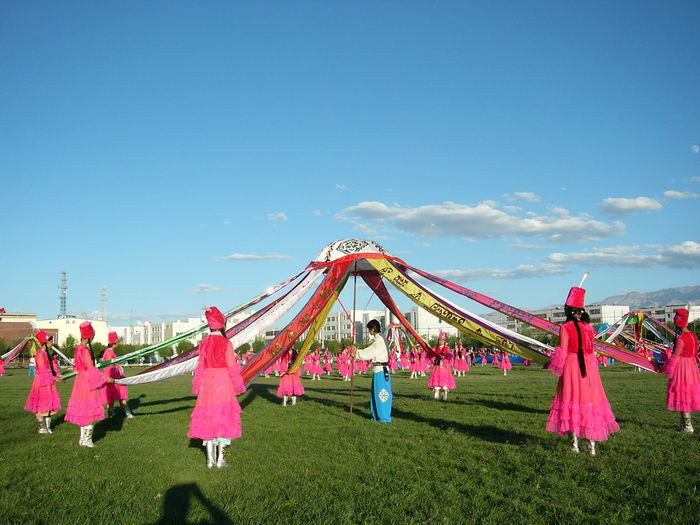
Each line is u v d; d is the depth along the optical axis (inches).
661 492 232.7
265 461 309.4
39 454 341.4
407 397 698.2
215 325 313.6
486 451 322.3
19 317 3646.7
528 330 2027.6
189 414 553.0
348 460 307.3
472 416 482.9
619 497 229.1
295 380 622.8
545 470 272.1
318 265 552.4
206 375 303.7
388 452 327.3
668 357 408.5
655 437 359.6
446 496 233.8
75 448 361.4
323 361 1644.9
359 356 474.0
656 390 715.4
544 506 219.8
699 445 331.6
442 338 657.6
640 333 1311.5
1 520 209.0
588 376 307.0
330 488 249.8
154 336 4948.3
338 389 883.4
